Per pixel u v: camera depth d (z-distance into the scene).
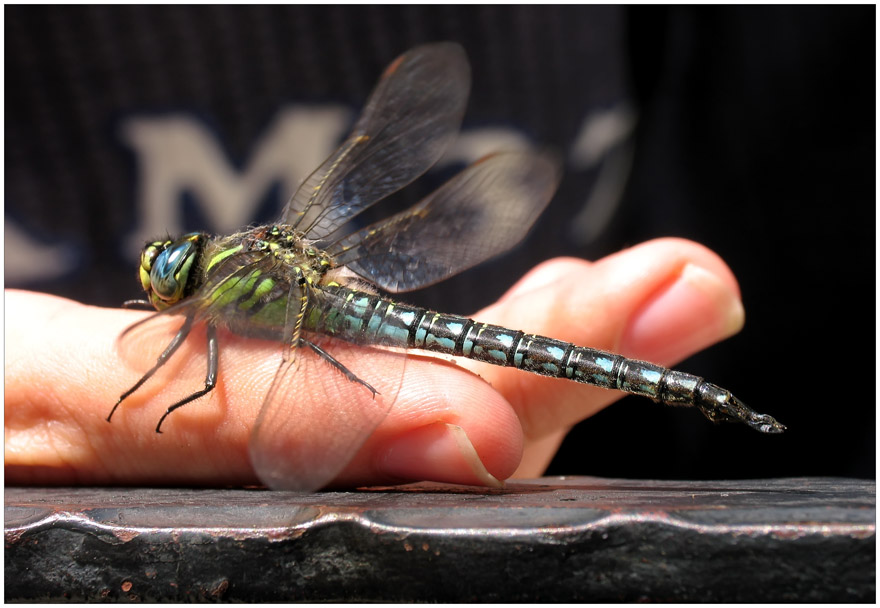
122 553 0.19
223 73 0.25
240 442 0.20
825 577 0.18
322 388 0.20
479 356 0.21
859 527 0.18
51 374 0.21
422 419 0.20
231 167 0.25
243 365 0.21
